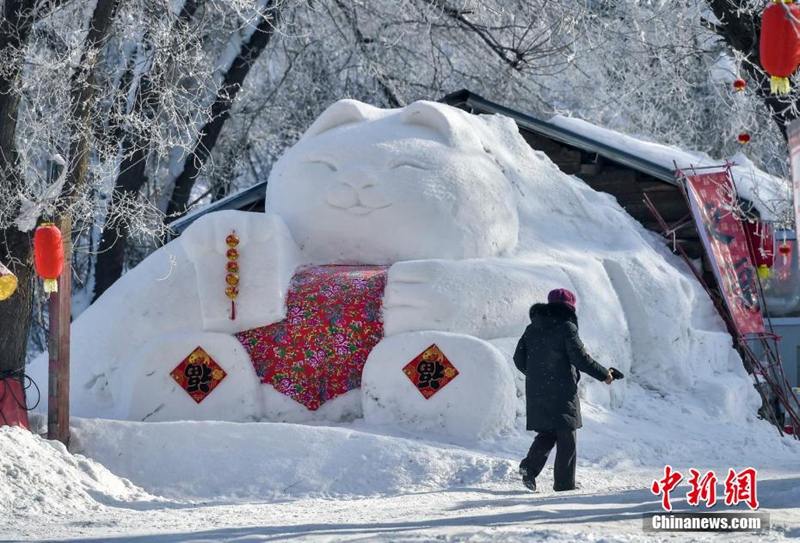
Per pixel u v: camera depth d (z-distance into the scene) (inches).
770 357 832.9
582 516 325.7
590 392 661.9
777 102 520.1
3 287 493.7
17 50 538.6
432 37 1117.1
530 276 661.9
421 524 315.0
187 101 730.8
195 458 530.0
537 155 816.3
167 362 623.2
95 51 561.0
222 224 642.2
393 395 600.1
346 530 302.0
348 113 726.5
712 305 841.5
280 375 625.6
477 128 764.0
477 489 470.9
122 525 361.1
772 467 535.2
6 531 344.8
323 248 684.7
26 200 538.3
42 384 659.4
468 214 682.8
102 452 540.1
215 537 296.4
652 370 730.8
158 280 673.6
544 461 457.1
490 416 585.9
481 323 627.5
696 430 671.1
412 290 621.3
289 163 716.0
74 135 551.2
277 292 631.8
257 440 534.0
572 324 449.4
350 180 679.1
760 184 841.5
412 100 1184.8
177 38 700.7
